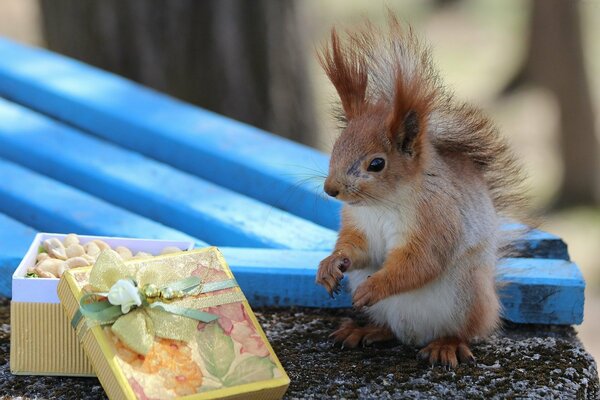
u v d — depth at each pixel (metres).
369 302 1.92
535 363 1.96
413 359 1.96
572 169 4.08
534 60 4.35
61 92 2.37
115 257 1.87
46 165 2.26
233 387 1.83
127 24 2.57
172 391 1.82
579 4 4.13
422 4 5.23
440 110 1.97
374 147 1.93
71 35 2.60
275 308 2.05
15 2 4.82
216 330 1.86
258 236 2.12
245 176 2.22
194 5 2.57
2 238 2.08
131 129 2.31
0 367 1.93
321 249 2.10
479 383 1.92
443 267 1.94
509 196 2.04
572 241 3.74
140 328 1.84
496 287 2.01
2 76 2.43
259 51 2.60
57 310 1.90
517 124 4.29
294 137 2.66
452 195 1.94
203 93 2.59
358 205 1.93
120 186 2.21
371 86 1.98
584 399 1.93
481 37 4.88
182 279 1.88
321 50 2.12
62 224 2.14
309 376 1.93
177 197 2.18
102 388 1.90
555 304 2.03
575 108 4.11
